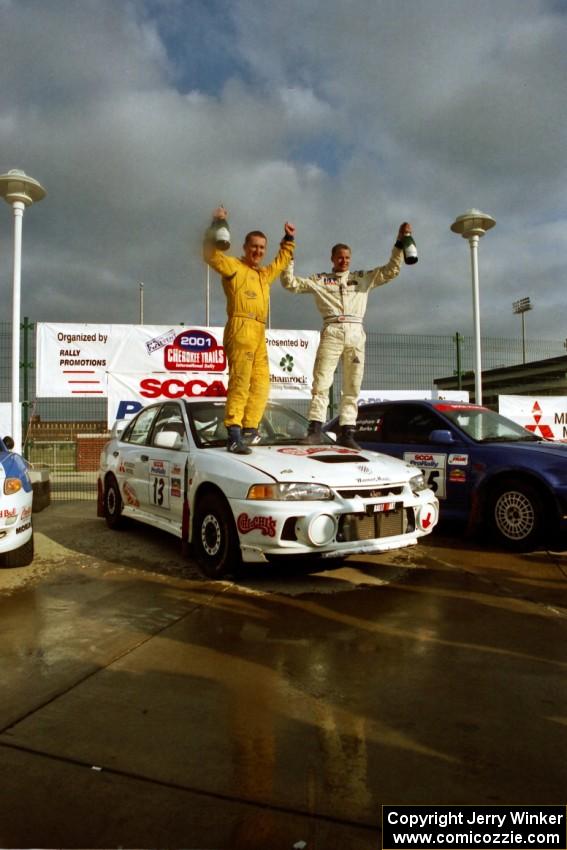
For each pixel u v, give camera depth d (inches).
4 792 78.4
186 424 212.7
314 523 161.3
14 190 333.1
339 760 85.5
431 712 99.7
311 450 196.2
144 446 239.8
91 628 140.5
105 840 69.7
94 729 94.3
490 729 94.3
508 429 259.0
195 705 102.3
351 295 229.0
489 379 735.7
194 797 77.2
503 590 169.9
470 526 229.9
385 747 89.0
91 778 81.4
